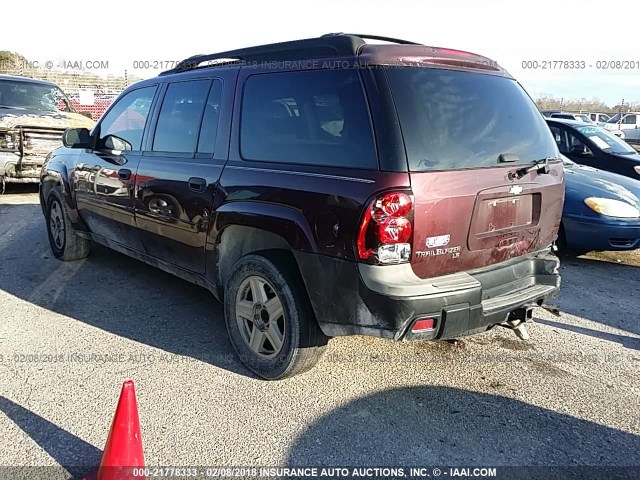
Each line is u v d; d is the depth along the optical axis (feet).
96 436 9.50
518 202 10.98
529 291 11.27
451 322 9.57
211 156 12.49
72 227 18.67
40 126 30.86
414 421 10.21
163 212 13.76
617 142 29.14
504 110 11.20
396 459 9.14
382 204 9.04
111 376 11.54
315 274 10.06
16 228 24.29
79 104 58.75
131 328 13.98
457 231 9.80
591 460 9.27
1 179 30.66
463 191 9.73
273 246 11.57
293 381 11.51
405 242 9.20
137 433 7.99
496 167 10.43
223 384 11.34
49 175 19.15
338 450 9.32
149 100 15.01
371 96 9.55
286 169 10.66
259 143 11.48
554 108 107.86
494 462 9.14
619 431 10.10
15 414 10.06
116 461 7.77
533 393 11.33
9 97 33.88
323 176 9.92
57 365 11.95
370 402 10.80
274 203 10.66
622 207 20.13
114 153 15.88
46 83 36.81
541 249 12.08
